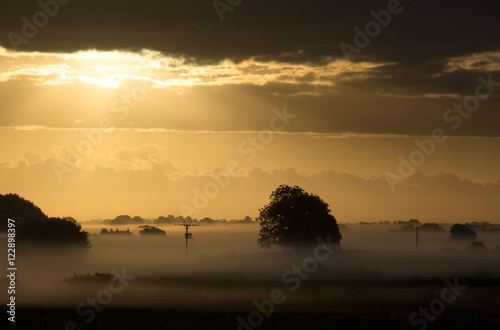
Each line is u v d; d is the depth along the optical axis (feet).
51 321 195.83
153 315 202.80
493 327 182.39
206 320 194.29
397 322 188.34
